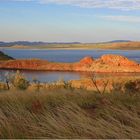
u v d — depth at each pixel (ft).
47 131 17.94
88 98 27.09
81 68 424.05
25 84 53.21
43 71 419.54
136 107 22.65
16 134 18.11
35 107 23.94
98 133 17.28
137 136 17.07
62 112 20.44
